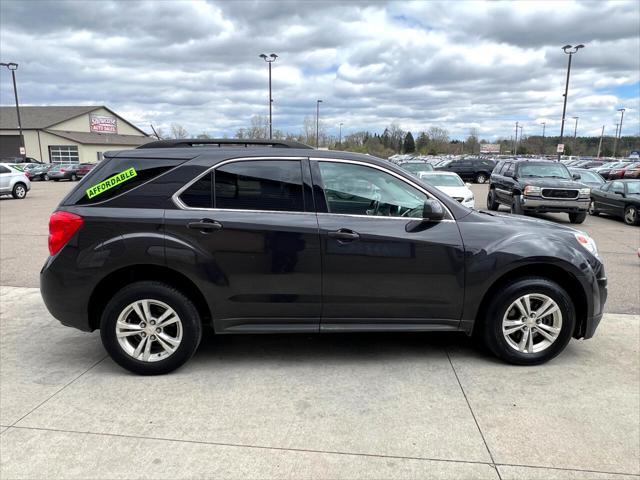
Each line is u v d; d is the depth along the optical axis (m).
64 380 3.65
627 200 13.65
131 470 2.61
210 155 3.71
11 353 4.17
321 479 2.54
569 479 2.54
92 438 2.89
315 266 3.64
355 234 3.63
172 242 3.54
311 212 3.69
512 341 3.88
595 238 11.01
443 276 3.71
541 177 14.48
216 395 3.42
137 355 3.69
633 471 2.60
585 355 4.09
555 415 3.15
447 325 3.83
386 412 3.19
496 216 4.12
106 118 64.19
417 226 3.72
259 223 3.60
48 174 39.38
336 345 4.33
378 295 3.71
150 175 3.67
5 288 6.27
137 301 3.63
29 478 2.54
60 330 4.73
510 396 3.40
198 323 3.71
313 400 3.35
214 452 2.77
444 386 3.55
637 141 103.31
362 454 2.75
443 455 2.74
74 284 3.59
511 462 2.68
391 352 4.17
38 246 9.45
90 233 3.56
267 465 2.65
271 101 34.47
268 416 3.14
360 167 3.78
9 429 2.98
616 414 3.16
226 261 3.60
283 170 3.72
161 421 3.08
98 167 3.75
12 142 56.12
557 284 3.80
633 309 5.43
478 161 37.00
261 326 3.74
